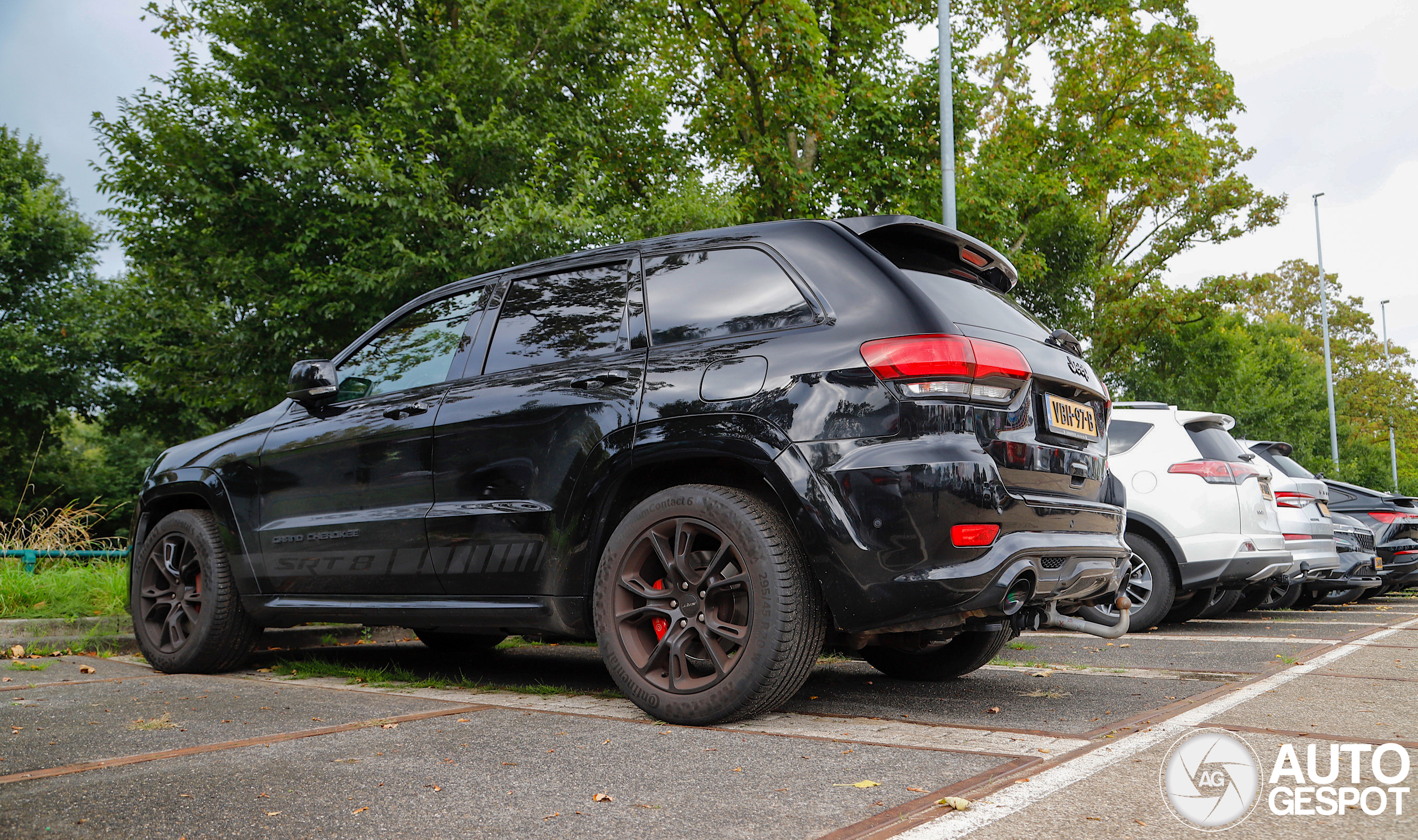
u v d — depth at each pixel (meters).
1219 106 22.02
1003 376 2.95
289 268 12.80
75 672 4.46
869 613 2.84
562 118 14.03
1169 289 26.67
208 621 4.41
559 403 3.44
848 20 18.44
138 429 25.33
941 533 2.78
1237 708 3.32
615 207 12.57
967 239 3.49
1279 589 9.76
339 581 4.04
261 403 13.52
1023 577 2.89
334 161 12.68
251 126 12.94
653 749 2.65
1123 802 2.08
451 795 2.17
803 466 2.91
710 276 3.41
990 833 1.86
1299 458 39.03
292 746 2.69
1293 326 59.00
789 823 1.95
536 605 3.43
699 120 19.88
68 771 2.39
